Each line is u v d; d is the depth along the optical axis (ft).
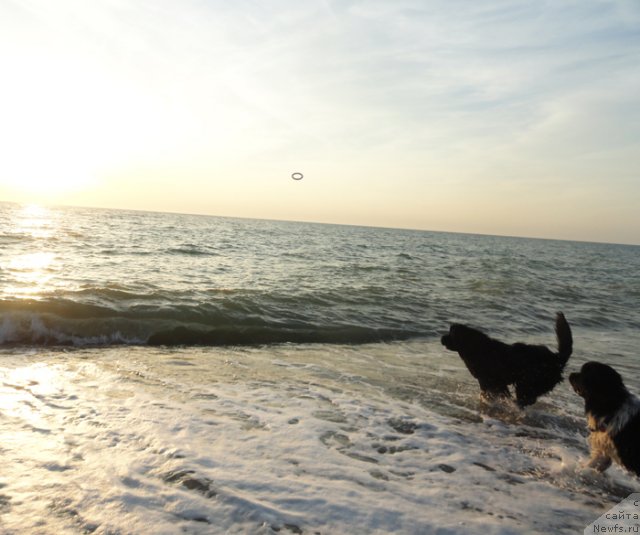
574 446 17.48
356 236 243.60
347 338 32.35
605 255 255.29
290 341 30.89
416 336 34.58
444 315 41.04
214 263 65.51
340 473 13.71
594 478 14.97
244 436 15.69
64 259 58.59
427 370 26.22
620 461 14.69
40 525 10.27
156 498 11.59
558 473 15.11
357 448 15.64
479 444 16.93
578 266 128.06
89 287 38.55
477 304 46.70
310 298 41.09
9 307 29.01
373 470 14.15
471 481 13.99
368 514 11.58
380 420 18.31
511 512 12.38
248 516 11.05
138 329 29.09
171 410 17.49
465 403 21.39
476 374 21.79
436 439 17.01
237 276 53.83
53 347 26.04
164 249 81.05
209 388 20.43
